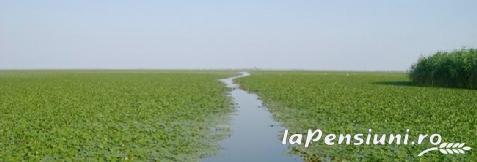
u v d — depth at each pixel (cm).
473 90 4481
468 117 2527
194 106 3173
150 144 1862
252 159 1692
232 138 2067
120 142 1872
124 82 6225
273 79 7319
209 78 7981
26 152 1664
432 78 5353
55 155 1641
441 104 3147
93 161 1573
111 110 2838
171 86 5291
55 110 2816
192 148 1838
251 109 3106
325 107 3039
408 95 3862
